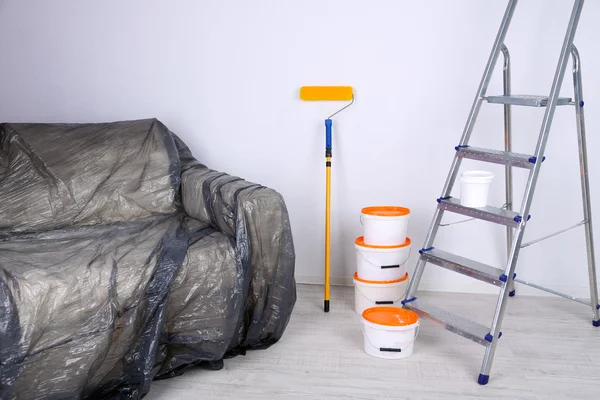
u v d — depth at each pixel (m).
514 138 3.32
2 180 3.04
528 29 3.22
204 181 3.04
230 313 2.63
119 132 3.26
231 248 2.68
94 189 3.07
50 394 2.24
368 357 2.78
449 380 2.59
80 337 2.28
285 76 3.46
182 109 3.58
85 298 2.32
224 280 2.63
